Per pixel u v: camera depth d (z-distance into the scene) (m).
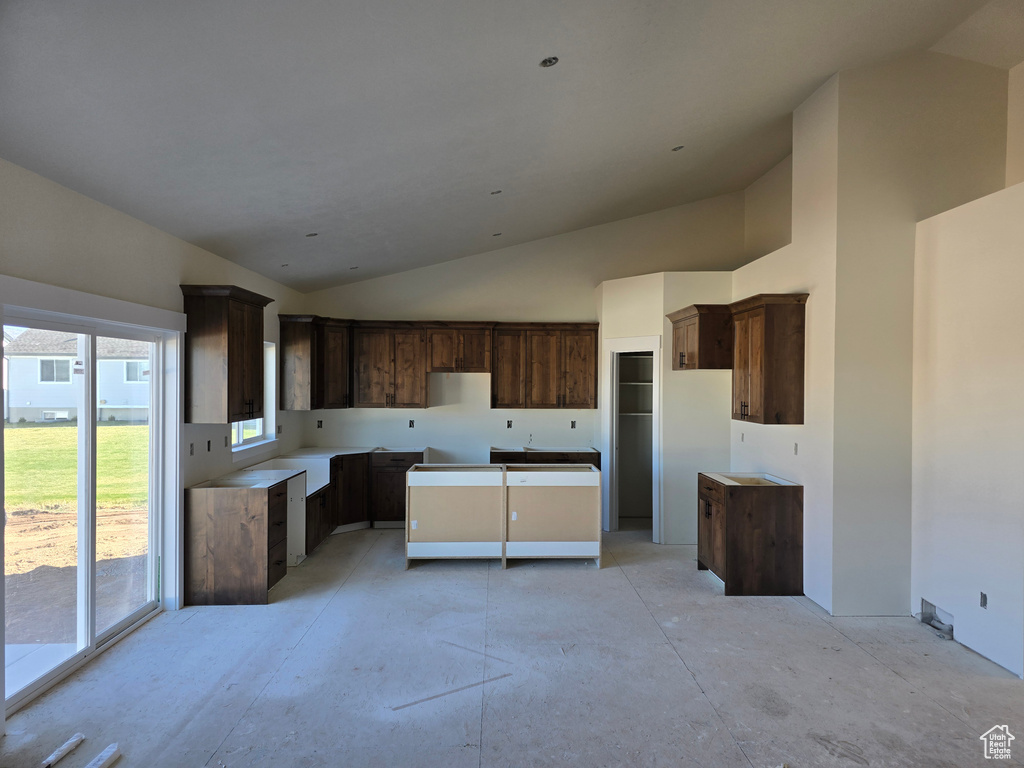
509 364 7.00
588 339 7.02
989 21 3.73
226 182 3.45
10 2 1.77
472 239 6.42
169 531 4.16
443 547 5.21
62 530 3.20
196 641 3.68
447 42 2.55
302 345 6.28
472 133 3.63
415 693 3.11
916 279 4.11
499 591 4.64
